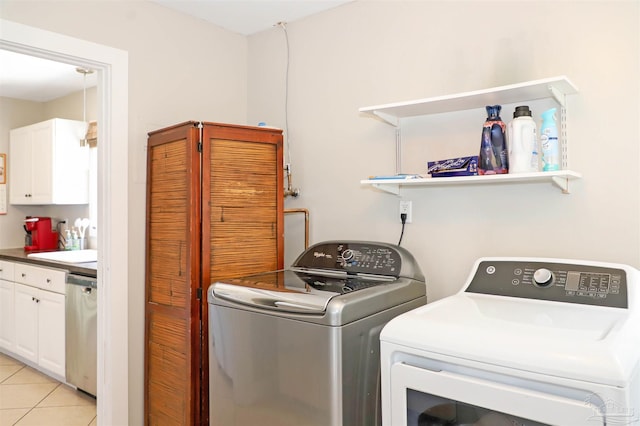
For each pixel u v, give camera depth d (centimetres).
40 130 404
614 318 130
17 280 374
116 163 221
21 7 192
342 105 242
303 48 259
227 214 207
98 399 223
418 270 193
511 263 171
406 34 218
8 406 297
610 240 166
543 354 106
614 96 165
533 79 183
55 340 333
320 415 147
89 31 213
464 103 188
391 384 131
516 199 187
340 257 207
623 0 164
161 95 241
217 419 178
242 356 169
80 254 377
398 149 220
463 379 116
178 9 247
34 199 411
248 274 213
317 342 147
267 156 220
